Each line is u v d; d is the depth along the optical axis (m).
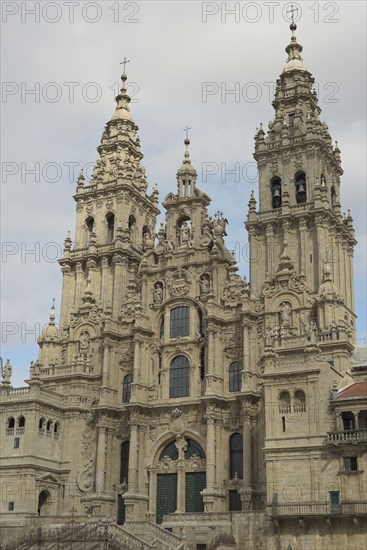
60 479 87.19
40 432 85.56
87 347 96.62
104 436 89.38
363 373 79.19
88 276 101.38
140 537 70.94
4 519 80.44
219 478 81.88
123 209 104.12
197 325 90.69
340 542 63.06
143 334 92.56
